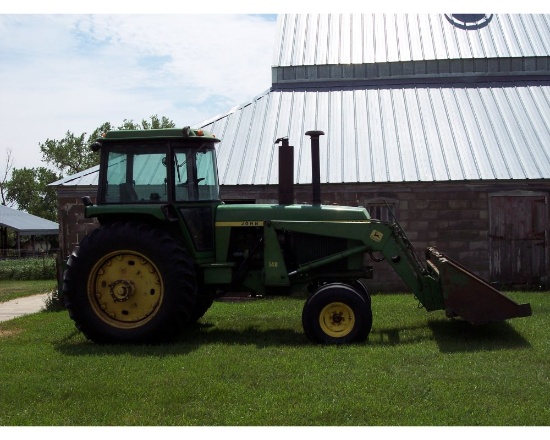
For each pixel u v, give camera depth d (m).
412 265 8.80
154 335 8.32
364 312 8.25
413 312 10.64
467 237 13.98
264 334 9.10
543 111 15.58
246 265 9.01
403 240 8.95
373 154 14.55
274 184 13.94
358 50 18.08
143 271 8.45
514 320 9.70
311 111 16.17
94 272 8.48
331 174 14.12
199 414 5.56
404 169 14.11
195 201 8.80
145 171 8.70
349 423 5.27
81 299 8.45
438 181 13.80
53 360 7.53
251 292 9.12
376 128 15.34
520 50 17.53
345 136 15.14
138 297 8.45
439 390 6.05
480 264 13.98
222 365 7.12
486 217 13.97
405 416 5.40
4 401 6.05
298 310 11.35
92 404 5.87
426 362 7.16
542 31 18.30
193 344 8.38
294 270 9.01
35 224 41.41
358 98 16.58
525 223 13.97
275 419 5.38
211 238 8.96
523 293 13.20
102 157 8.79
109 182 8.75
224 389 6.20
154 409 5.71
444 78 17.23
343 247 9.02
